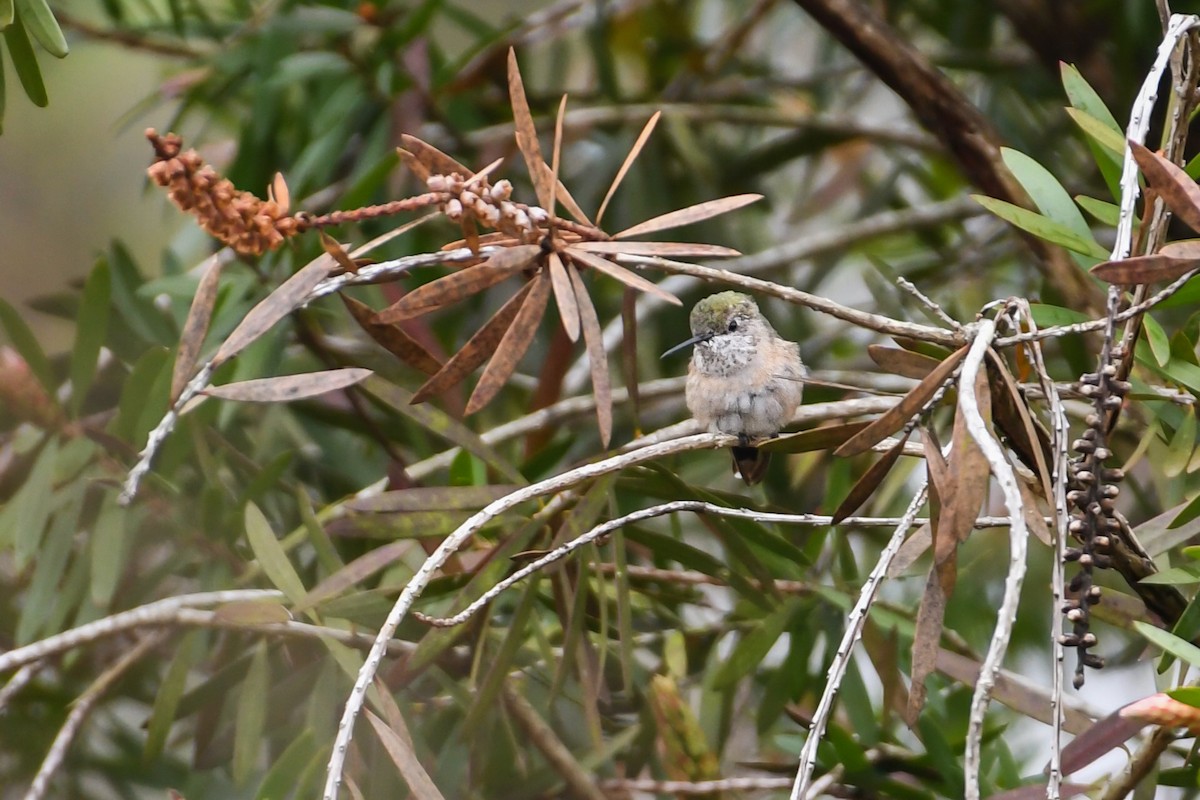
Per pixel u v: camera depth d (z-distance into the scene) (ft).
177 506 17.38
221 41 26.18
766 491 26.40
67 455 16.92
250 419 22.41
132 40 26.32
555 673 16.71
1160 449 17.98
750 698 23.57
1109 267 11.57
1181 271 11.58
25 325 16.72
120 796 20.43
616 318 29.14
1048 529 12.34
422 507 15.40
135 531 17.08
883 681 18.57
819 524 14.92
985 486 11.66
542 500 17.11
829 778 18.04
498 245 13.99
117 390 20.45
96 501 18.20
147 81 35.73
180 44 27.32
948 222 30.17
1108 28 27.12
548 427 24.22
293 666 17.01
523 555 15.42
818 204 31.27
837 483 19.61
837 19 21.24
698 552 17.56
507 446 23.66
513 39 28.09
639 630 20.75
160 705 16.05
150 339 20.53
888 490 22.88
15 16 15.26
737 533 16.87
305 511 16.61
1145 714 11.71
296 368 22.99
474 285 13.10
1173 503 17.40
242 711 15.58
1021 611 25.13
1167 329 25.52
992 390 13.33
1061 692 10.86
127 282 20.66
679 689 19.29
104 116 35.55
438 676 17.04
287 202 13.07
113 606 17.66
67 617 19.48
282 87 25.20
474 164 26.84
